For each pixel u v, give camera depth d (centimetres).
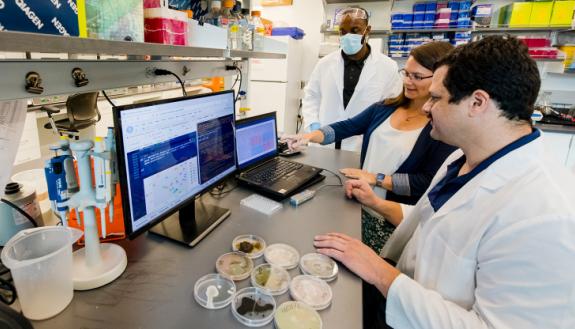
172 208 85
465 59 69
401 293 72
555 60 293
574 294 53
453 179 87
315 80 263
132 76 102
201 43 115
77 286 68
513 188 69
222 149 107
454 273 73
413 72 134
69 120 205
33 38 50
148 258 81
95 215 71
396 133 149
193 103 88
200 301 67
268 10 411
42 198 94
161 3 88
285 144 183
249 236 94
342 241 89
